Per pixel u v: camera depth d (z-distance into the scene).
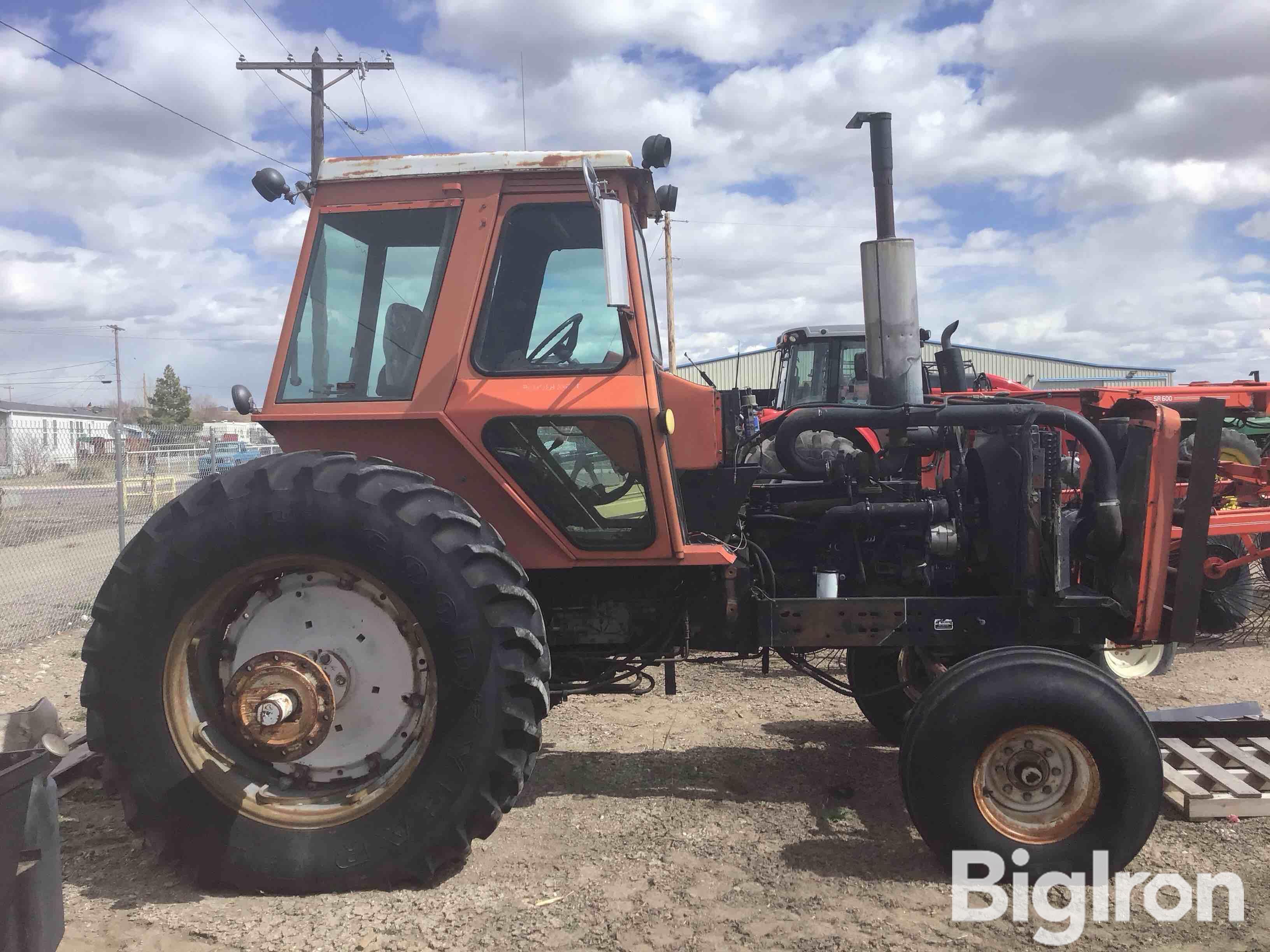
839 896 2.71
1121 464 3.23
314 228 3.19
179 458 12.80
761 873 2.85
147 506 12.12
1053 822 2.78
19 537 11.05
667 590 3.27
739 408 3.51
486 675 2.71
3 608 7.93
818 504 3.60
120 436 8.94
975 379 7.07
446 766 2.72
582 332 3.11
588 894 2.72
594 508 3.10
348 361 3.16
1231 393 6.38
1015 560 3.26
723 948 2.43
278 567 2.80
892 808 3.36
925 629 3.22
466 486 3.12
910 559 3.53
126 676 2.76
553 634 3.31
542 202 3.11
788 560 3.61
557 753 3.99
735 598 3.25
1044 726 2.74
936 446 3.50
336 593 2.87
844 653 5.14
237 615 2.93
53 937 2.22
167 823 2.75
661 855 2.98
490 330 3.12
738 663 5.54
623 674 3.32
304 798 2.82
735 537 3.48
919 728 2.80
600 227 3.06
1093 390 5.94
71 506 11.20
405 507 2.75
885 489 3.55
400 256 3.18
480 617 2.71
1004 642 3.22
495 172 3.10
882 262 3.20
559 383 3.06
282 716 2.76
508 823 3.25
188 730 2.80
